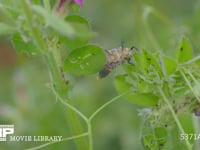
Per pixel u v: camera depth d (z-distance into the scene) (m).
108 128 0.45
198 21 0.42
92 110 0.45
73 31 0.22
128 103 0.46
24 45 0.26
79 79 0.46
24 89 0.44
